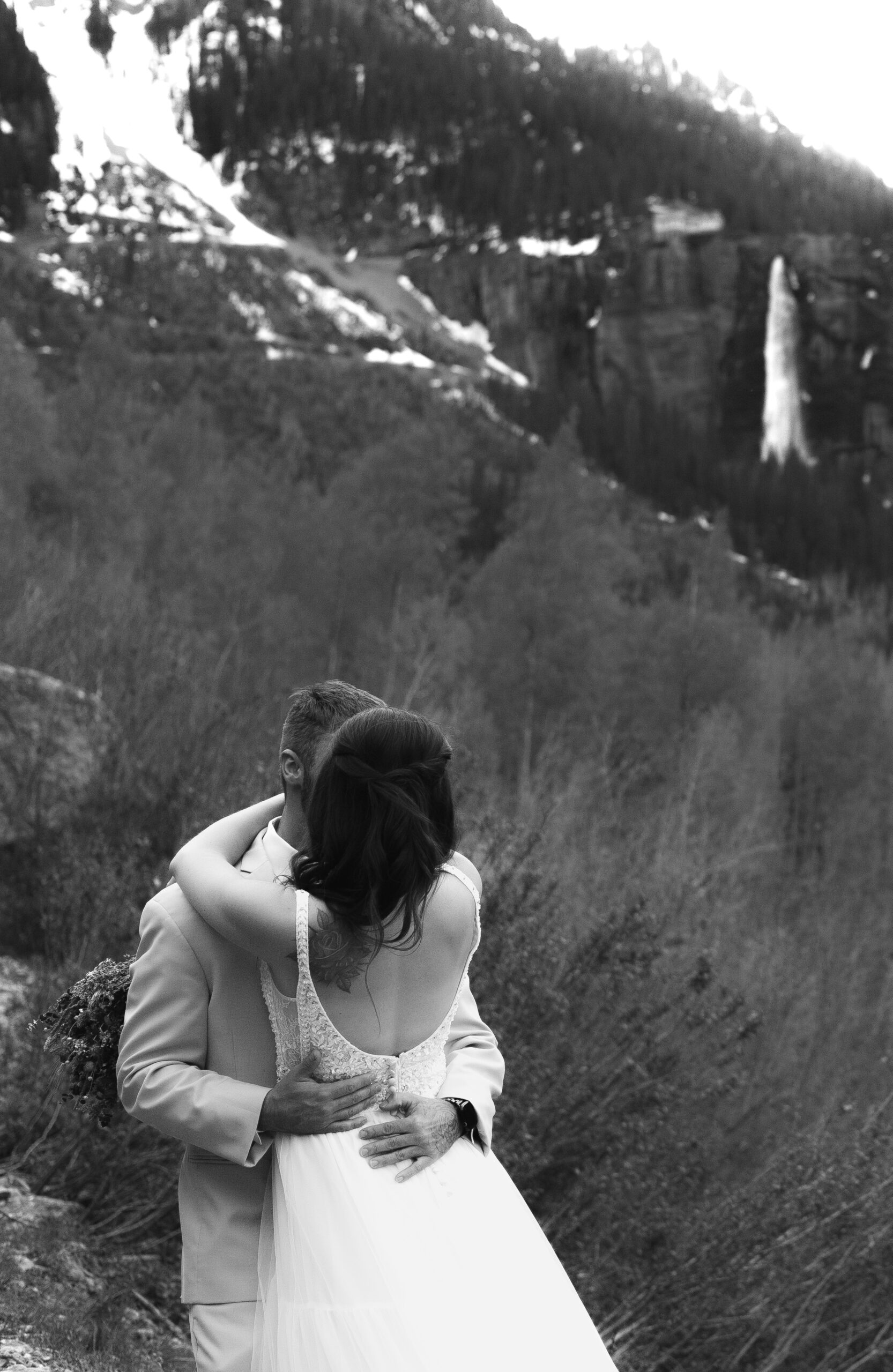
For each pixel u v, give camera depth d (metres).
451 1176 1.79
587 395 153.50
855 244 172.12
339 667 24.41
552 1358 1.67
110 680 7.87
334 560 26.92
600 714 23.55
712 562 37.97
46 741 6.22
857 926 10.91
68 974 4.67
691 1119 5.34
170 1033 1.85
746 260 172.88
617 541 29.52
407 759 1.81
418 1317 1.65
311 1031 1.81
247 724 7.79
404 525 28.45
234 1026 1.86
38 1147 4.25
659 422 141.25
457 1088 1.89
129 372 39.09
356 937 1.78
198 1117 1.78
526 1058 4.49
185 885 1.86
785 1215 4.65
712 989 6.14
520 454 101.38
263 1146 1.79
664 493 131.25
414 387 128.75
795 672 29.56
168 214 193.75
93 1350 3.19
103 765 6.43
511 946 4.79
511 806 8.27
